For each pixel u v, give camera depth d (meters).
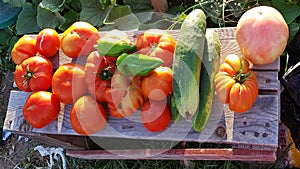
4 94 1.45
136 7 1.29
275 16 0.92
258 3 1.18
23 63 1.03
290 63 1.18
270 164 1.17
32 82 1.01
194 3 1.28
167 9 1.25
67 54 1.04
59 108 1.03
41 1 1.37
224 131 0.94
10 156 1.39
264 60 0.94
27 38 1.07
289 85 1.11
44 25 1.34
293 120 1.13
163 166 1.24
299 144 1.14
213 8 1.20
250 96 0.90
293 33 1.16
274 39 0.91
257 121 0.93
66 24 1.33
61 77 0.99
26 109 1.00
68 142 1.12
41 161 1.36
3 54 1.46
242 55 0.97
